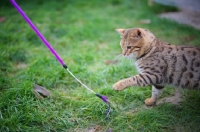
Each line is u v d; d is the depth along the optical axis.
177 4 2.33
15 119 1.18
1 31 1.89
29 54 1.70
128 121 1.22
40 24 2.03
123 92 1.36
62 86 1.43
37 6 2.39
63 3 2.47
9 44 1.78
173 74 1.22
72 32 1.92
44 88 1.37
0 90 1.37
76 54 1.67
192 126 1.18
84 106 1.28
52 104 1.29
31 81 1.40
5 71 1.53
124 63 1.57
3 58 1.62
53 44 1.82
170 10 2.40
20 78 1.45
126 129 1.18
